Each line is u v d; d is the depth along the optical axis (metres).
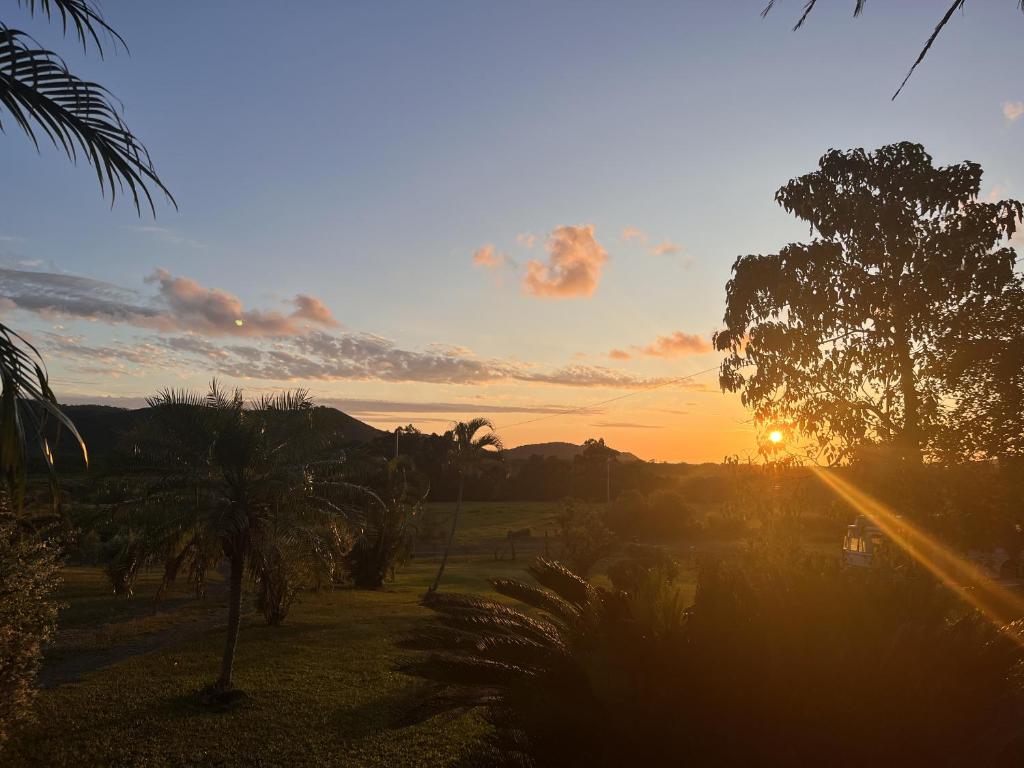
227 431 16.56
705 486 96.25
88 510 15.73
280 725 14.63
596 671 5.79
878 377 14.84
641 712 5.63
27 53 4.63
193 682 17.94
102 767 12.29
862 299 14.94
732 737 5.48
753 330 16.22
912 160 14.99
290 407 18.33
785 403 16.03
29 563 11.55
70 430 4.06
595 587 7.71
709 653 5.87
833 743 5.48
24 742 13.27
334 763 12.44
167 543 16.55
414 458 75.69
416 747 13.20
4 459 3.81
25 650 11.64
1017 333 12.84
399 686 17.62
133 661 20.33
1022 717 5.11
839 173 15.70
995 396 12.95
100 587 33.78
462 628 7.52
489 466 41.38
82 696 16.53
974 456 13.02
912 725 5.43
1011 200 14.02
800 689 5.62
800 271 15.91
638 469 109.94
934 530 13.14
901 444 14.23
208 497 16.59
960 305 14.02
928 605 6.45
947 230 14.59
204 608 30.48
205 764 12.48
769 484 15.46
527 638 7.27
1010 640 5.63
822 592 6.39
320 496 18.62
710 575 6.77
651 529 66.19
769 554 10.00
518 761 5.84
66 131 4.68
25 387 3.94
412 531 41.00
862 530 21.89
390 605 32.94
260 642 23.28
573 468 110.00
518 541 70.12
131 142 4.88
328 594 35.72
